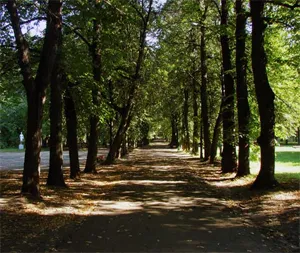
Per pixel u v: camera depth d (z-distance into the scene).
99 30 20.02
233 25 19.11
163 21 27.97
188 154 45.56
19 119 68.62
